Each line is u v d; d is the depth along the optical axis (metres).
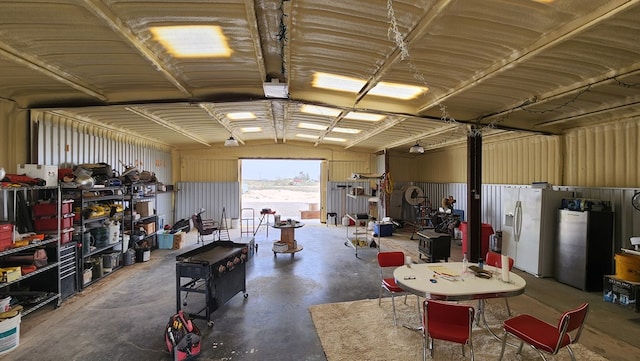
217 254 4.00
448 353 2.94
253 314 3.83
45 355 2.95
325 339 3.20
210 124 7.09
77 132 5.49
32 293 3.91
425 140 8.45
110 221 5.62
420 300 4.25
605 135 5.11
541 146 6.32
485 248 6.59
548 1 2.18
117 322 3.62
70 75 3.74
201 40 3.12
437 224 8.92
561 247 5.09
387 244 7.89
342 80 4.30
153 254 6.89
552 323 3.60
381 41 3.03
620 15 2.18
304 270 5.68
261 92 4.82
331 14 2.66
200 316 3.54
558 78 3.51
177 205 10.29
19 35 2.74
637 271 4.13
